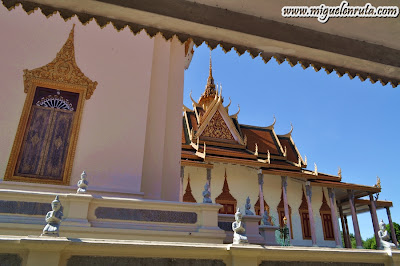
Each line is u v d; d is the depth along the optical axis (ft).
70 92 27.48
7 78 25.39
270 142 83.82
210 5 12.13
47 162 24.71
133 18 11.48
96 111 27.35
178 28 11.97
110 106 27.94
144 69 30.58
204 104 85.15
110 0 10.87
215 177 65.62
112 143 26.73
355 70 14.33
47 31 28.09
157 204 20.24
